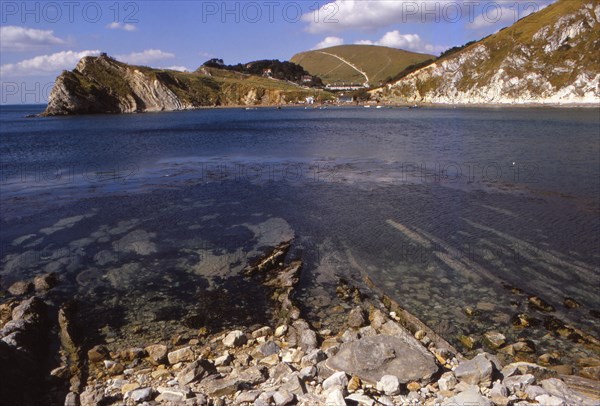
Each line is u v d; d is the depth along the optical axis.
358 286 13.55
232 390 7.73
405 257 15.66
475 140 50.34
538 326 11.03
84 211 22.56
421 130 65.56
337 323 11.40
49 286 13.84
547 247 16.20
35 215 22.02
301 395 7.36
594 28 145.88
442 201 23.00
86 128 85.62
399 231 18.36
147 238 18.33
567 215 19.98
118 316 11.98
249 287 13.72
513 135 54.44
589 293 12.69
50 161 40.81
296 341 10.26
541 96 144.25
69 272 15.02
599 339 10.39
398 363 8.26
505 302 12.29
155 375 8.78
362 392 7.56
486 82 161.12
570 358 9.62
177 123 95.75
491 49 172.00
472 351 10.05
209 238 18.19
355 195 24.84
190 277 14.50
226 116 124.56
